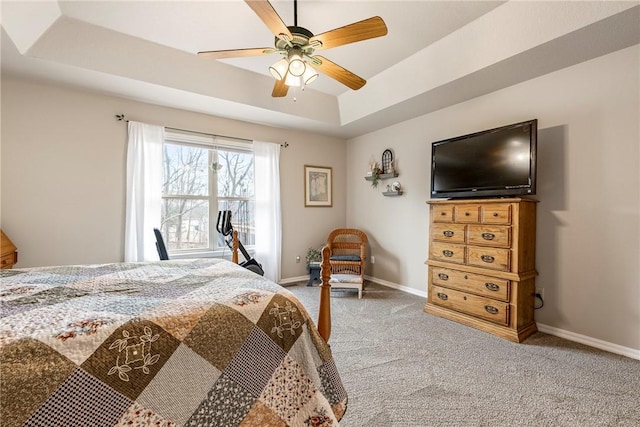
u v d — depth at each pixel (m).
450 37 2.57
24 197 2.78
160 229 3.40
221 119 3.89
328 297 1.43
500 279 2.56
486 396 1.75
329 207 4.90
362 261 3.98
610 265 2.31
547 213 2.65
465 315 2.84
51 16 2.20
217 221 3.71
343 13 2.26
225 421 1.01
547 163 2.65
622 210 2.25
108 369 0.87
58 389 0.80
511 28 2.24
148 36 2.54
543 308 2.67
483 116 3.13
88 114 3.06
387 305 3.43
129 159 3.22
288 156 4.46
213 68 3.06
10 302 1.12
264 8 1.58
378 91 3.47
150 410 0.91
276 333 1.18
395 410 1.63
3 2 2.00
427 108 3.53
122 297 1.20
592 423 1.52
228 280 1.51
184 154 3.74
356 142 4.87
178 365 0.97
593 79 2.38
